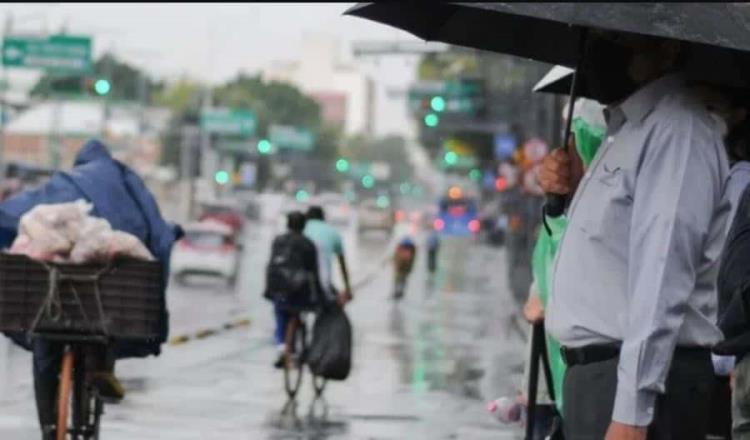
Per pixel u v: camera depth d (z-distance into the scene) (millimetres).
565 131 9141
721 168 7590
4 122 107688
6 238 13859
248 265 94250
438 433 20547
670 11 7426
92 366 13930
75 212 13078
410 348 37000
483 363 32875
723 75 8578
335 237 25156
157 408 22203
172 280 73188
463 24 9500
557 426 8391
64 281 12953
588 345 7648
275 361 28594
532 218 61875
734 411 8031
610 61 8180
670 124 7500
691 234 7355
